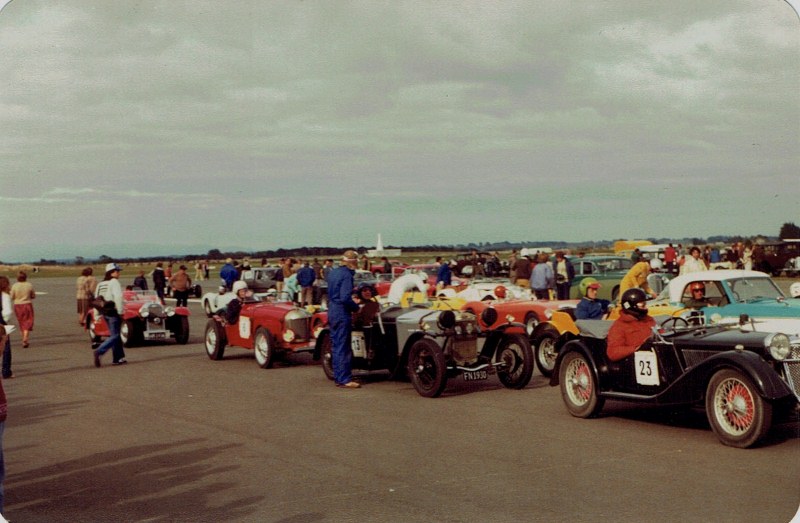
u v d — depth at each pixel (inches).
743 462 272.1
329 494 243.1
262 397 435.8
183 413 390.0
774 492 235.1
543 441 311.7
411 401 415.8
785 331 328.5
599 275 1055.0
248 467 278.5
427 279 1079.0
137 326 740.7
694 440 309.6
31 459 301.6
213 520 221.1
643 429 333.4
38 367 606.5
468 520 215.8
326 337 502.3
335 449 303.4
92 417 386.3
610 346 347.9
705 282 517.7
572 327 454.3
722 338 314.7
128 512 230.7
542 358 498.0
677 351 327.0
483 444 307.9
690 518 212.4
